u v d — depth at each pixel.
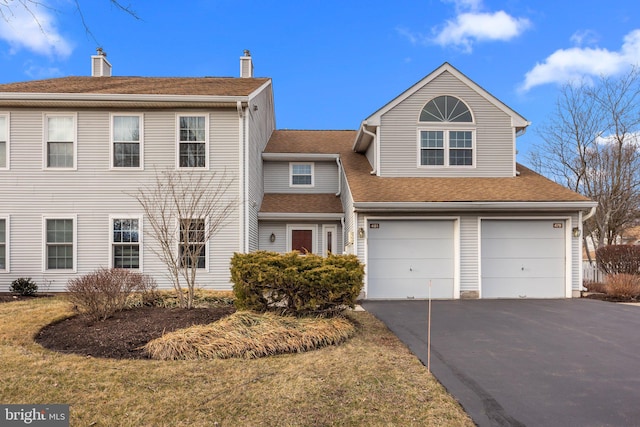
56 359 4.66
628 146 17.67
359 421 3.38
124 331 5.78
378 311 8.55
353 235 10.74
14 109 10.87
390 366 4.71
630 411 3.64
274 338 5.29
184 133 11.16
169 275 10.80
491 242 10.90
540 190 11.23
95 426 3.24
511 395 3.97
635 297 10.34
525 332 6.58
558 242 10.95
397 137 12.25
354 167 13.31
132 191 10.94
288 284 6.42
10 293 10.44
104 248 10.84
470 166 12.24
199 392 3.88
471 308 8.95
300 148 15.52
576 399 3.90
